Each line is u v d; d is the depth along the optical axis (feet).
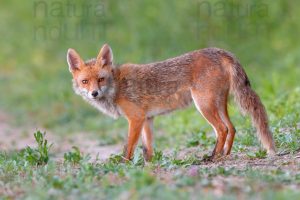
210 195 31.65
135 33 108.17
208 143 53.62
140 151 48.44
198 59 47.29
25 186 36.83
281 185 34.47
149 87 48.14
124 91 48.26
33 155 47.37
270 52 100.01
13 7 144.97
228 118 47.01
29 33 133.08
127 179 36.99
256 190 33.14
